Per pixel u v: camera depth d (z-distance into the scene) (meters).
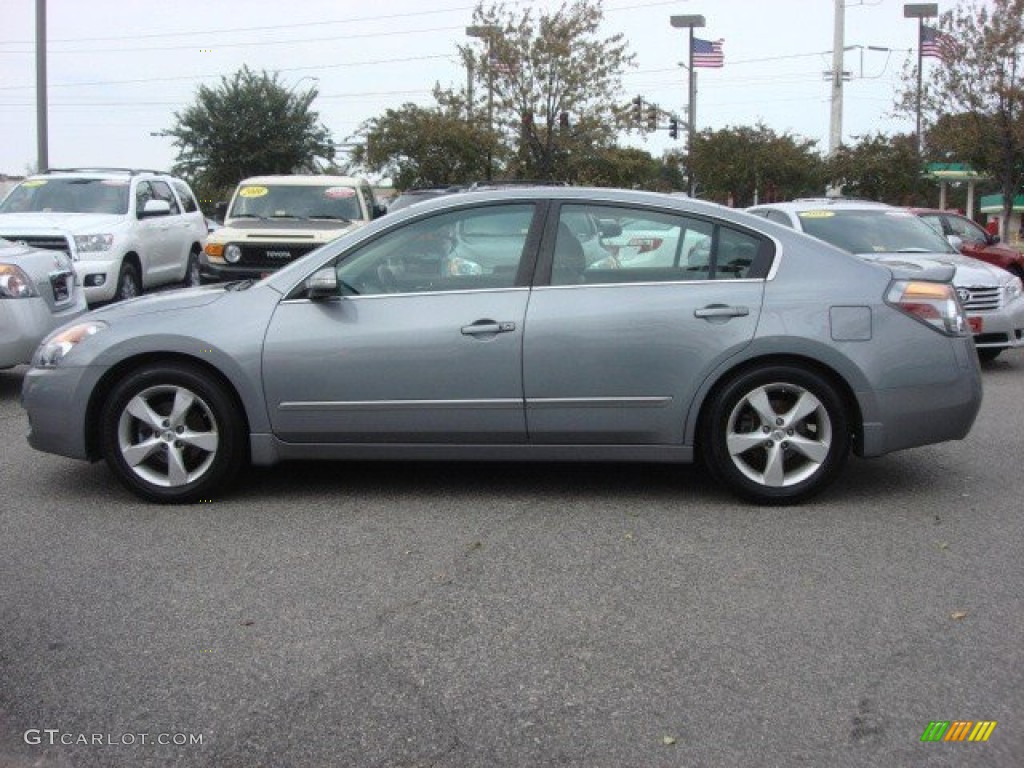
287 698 3.54
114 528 5.32
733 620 4.13
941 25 23.41
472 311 5.51
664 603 4.30
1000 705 3.46
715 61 38.97
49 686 3.63
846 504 5.68
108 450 5.67
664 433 5.53
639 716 3.41
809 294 5.47
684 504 5.68
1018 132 22.30
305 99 41.81
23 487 6.11
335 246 5.70
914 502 5.71
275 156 40.84
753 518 5.43
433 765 3.15
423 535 5.19
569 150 29.06
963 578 4.57
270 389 5.56
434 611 4.25
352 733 3.32
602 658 3.82
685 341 5.44
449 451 5.63
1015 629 4.03
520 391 5.50
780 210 11.43
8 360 8.57
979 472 6.36
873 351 5.43
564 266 5.58
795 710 3.44
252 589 4.49
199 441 5.64
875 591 4.42
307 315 5.59
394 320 5.54
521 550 4.96
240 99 40.62
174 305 5.73
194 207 17.38
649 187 35.41
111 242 13.30
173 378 5.59
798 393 5.50
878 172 29.16
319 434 5.62
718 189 36.16
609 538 5.12
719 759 3.16
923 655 3.82
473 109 29.28
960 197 56.53
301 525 5.36
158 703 3.52
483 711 3.45
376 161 28.88
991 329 10.31
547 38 28.47
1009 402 8.77
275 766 3.15
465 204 5.70
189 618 4.19
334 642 3.96
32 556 4.91
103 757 3.21
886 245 10.78
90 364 5.62
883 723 3.35
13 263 8.73
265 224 14.20
